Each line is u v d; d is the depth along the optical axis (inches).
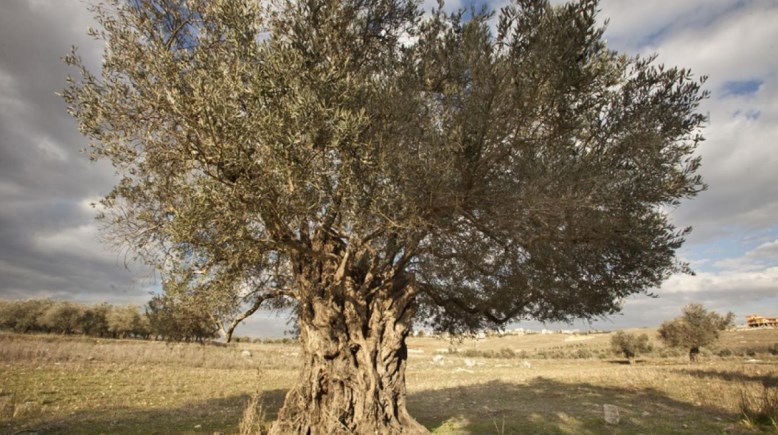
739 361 1588.3
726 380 877.2
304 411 379.9
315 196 296.7
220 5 288.2
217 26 339.0
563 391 852.0
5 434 416.8
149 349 1481.3
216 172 306.3
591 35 285.6
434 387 1045.8
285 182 278.7
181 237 295.9
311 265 413.7
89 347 1448.1
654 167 329.1
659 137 324.2
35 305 2266.2
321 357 385.7
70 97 350.3
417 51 362.3
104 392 738.8
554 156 297.1
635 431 440.5
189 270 358.6
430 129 294.2
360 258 436.8
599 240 341.4
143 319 2466.8
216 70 286.8
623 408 603.2
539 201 281.9
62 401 632.4
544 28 285.6
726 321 1733.5
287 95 265.4
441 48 327.0
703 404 605.0
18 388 714.2
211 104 263.7
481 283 441.4
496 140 304.5
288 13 346.0
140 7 355.6
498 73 282.7
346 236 355.6
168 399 716.7
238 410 617.6
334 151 281.0
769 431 413.4
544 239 339.0
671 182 329.1
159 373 1072.2
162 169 376.8
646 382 933.2
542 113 300.0
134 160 362.6
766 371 1041.5
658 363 1779.0
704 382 867.4
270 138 251.1
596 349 2847.0
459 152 281.4
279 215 297.0
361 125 277.1
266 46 279.1
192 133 323.6
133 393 754.8
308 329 399.5
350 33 384.2
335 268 407.5
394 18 438.3
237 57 283.3
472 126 284.4
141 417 535.8
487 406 661.3
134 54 343.0
